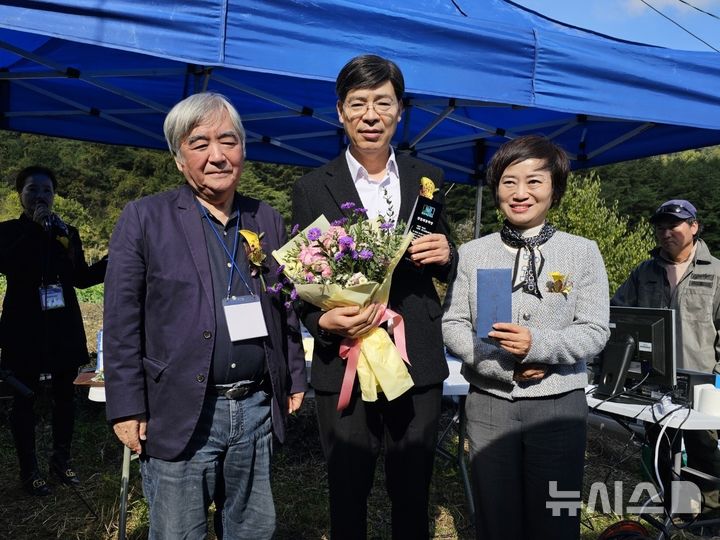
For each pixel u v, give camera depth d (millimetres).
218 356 1710
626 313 2861
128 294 1672
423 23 2543
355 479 1926
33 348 3299
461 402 3139
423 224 1907
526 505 1934
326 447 1979
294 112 4785
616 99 2912
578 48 2830
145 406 1687
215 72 4047
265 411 1841
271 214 1982
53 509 3139
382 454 4086
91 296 11094
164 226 1723
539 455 1893
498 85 2703
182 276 1690
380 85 1871
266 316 1832
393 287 1971
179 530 1686
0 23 1936
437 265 1942
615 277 10047
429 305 1997
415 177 2051
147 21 2117
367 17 2459
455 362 3375
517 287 1966
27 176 3424
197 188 1775
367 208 2004
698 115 3062
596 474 3850
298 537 2947
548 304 1919
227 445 1765
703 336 3312
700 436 3059
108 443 4105
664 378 2695
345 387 1860
